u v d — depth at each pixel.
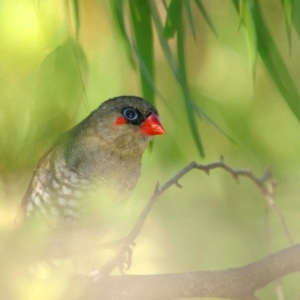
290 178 3.36
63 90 3.21
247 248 3.36
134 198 3.33
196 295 3.20
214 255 3.36
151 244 3.34
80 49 3.22
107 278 3.20
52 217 3.25
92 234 3.25
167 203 3.37
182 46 3.23
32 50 3.21
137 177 3.28
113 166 3.26
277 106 3.35
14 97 3.21
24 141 3.21
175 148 3.33
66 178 3.25
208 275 3.20
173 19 3.23
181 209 3.37
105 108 3.27
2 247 3.16
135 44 3.23
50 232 3.24
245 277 3.20
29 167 3.24
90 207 3.25
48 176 3.25
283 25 3.37
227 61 3.35
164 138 3.33
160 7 3.33
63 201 3.25
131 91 3.30
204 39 3.35
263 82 3.35
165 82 3.32
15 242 3.17
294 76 3.37
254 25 3.21
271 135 3.35
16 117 3.21
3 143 3.21
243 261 3.36
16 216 3.23
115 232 3.26
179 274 3.20
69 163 3.26
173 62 3.22
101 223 3.25
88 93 3.29
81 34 3.27
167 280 3.20
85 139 3.27
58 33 3.21
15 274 3.15
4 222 3.19
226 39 3.34
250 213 3.37
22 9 3.20
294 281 3.33
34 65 3.21
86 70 3.23
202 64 3.35
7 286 3.15
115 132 3.27
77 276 3.19
